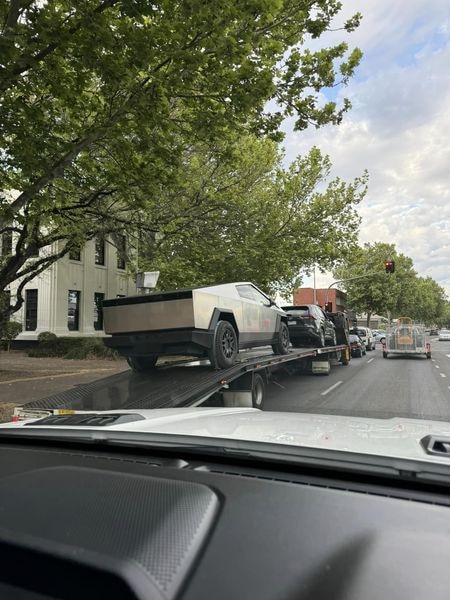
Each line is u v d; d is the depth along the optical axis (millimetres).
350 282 66312
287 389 13281
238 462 2205
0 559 1421
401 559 1360
